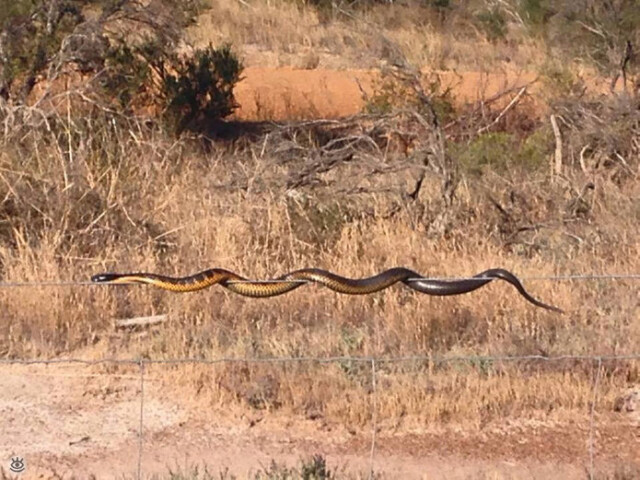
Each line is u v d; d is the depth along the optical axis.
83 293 10.28
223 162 14.60
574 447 8.55
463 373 9.34
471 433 8.70
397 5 25.94
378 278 7.95
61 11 15.79
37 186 11.48
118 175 11.91
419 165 12.66
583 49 18.56
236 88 20.66
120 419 8.79
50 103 14.09
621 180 14.14
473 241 11.88
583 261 11.28
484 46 24.06
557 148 14.23
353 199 12.59
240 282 7.77
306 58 22.50
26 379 9.29
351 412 8.80
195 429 8.66
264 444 8.48
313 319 10.27
